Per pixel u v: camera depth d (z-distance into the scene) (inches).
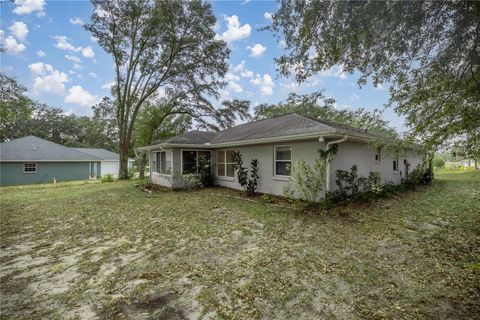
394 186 433.4
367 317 106.7
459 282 132.0
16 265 167.8
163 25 713.0
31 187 655.8
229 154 517.7
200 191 492.4
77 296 128.6
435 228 225.1
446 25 132.8
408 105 173.0
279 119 508.1
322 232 222.7
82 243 210.1
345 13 144.9
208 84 835.4
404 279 137.7
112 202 394.3
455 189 453.4
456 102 157.3
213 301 121.6
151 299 124.6
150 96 846.5
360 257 168.7
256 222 260.7
